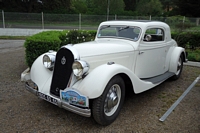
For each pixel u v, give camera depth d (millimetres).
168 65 5020
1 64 6445
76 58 2811
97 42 3873
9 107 3430
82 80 2791
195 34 8922
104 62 3258
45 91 3123
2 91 4129
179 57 5137
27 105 3533
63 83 2941
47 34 6695
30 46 5375
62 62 2932
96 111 2738
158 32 4504
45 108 3439
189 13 37625
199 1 35812
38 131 2756
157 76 4590
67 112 3328
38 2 34688
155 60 4418
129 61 3734
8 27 16750
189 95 4207
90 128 2875
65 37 7902
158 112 3402
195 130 2859
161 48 4555
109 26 4375
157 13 44469
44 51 5410
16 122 2961
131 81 3189
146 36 3938
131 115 3279
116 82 2943
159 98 4031
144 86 3533
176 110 3488
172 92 4383
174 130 2859
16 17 16797
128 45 3791
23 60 7102
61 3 36219
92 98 2627
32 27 17375
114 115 3023
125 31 4125
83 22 18281
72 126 2914
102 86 2650
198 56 7715
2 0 32281
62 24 17938
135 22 4102
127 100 3900
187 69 6496
